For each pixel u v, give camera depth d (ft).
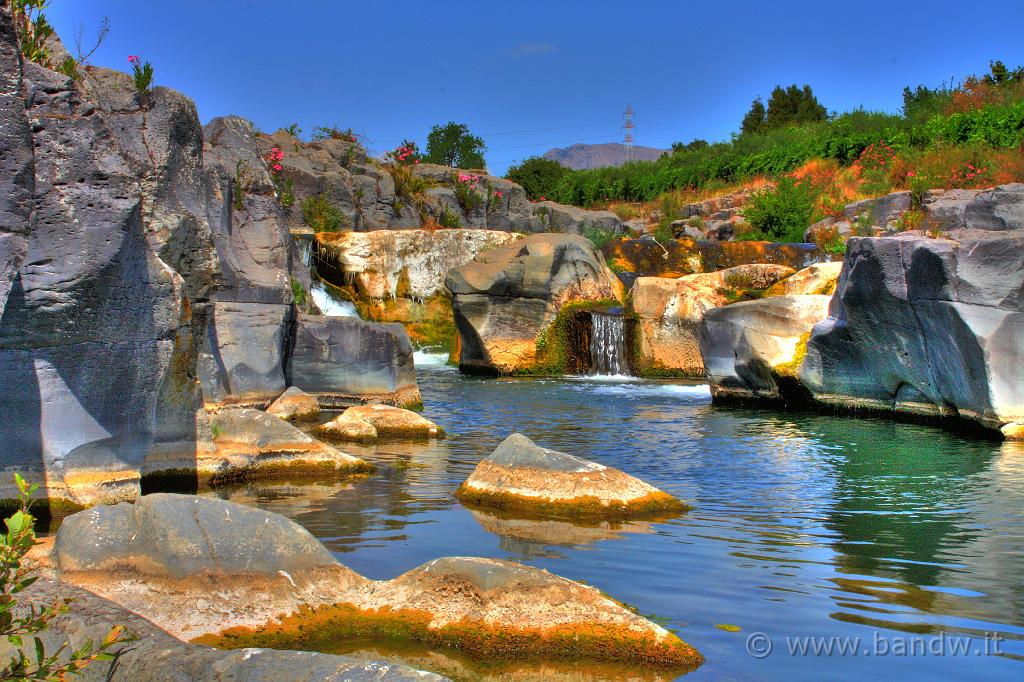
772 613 18.81
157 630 14.20
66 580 16.79
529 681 15.43
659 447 39.47
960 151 94.89
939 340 42.42
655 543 23.94
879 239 44.75
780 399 52.95
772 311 53.52
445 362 80.48
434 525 25.54
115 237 24.09
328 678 12.69
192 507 17.87
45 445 24.13
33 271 23.18
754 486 31.60
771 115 183.32
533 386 63.82
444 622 16.99
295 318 48.11
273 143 103.71
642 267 86.28
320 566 17.90
